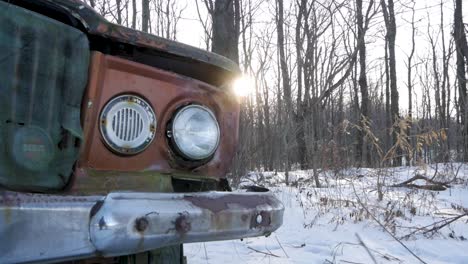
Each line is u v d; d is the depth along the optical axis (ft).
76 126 5.12
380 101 70.49
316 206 18.30
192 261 11.03
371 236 13.96
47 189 4.88
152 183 5.66
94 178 5.25
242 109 21.29
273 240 13.42
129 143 5.59
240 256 11.65
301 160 33.30
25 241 3.97
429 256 11.99
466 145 35.63
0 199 3.90
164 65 6.37
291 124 26.63
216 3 19.17
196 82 6.38
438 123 45.01
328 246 12.84
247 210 5.51
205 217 5.05
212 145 6.18
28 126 4.76
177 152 5.94
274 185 24.72
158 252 6.62
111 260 6.25
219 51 19.07
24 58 4.76
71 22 5.38
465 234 14.25
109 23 5.47
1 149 4.55
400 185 23.90
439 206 19.10
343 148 25.38
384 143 23.70
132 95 5.69
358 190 21.77
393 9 31.89
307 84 25.73
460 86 41.73
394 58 58.75
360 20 25.05
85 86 5.30
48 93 4.94
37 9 5.16
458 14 49.88
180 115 5.98
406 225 15.28
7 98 4.62
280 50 27.94
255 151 24.03
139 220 4.46
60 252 4.13
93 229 4.28
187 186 6.30
